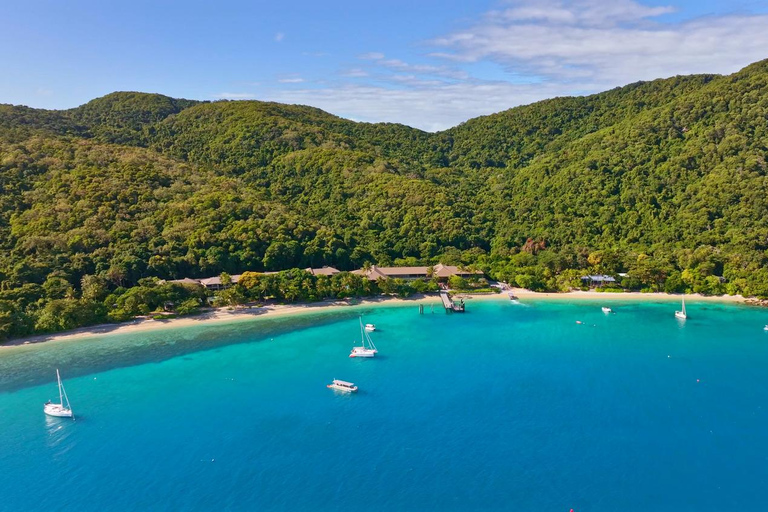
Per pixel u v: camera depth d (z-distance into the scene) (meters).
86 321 127.44
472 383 92.69
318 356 108.81
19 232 151.75
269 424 78.62
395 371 99.38
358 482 63.69
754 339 114.75
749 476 63.84
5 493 62.25
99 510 59.16
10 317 118.31
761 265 152.75
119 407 85.00
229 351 112.31
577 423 77.12
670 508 58.41
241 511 58.72
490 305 152.88
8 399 88.44
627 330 123.75
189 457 69.69
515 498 60.28
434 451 70.31
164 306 141.38
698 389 88.12
